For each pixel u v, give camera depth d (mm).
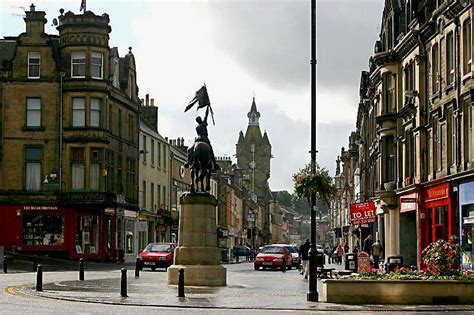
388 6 45281
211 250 29312
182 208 29484
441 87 34938
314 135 23625
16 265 46438
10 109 56656
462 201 32188
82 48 56969
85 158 56500
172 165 78250
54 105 56812
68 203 55781
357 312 19609
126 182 63125
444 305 21500
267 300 22703
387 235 43500
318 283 32312
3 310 18969
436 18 35688
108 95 57938
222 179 100500
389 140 43844
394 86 43344
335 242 114375
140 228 65562
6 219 55812
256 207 148000
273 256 49750
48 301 21750
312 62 23141
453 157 33656
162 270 46125
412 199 38812
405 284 21891
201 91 30625
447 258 23562
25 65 57000
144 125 71250
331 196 29469
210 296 23875
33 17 57188
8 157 56312
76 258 56031
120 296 23281
